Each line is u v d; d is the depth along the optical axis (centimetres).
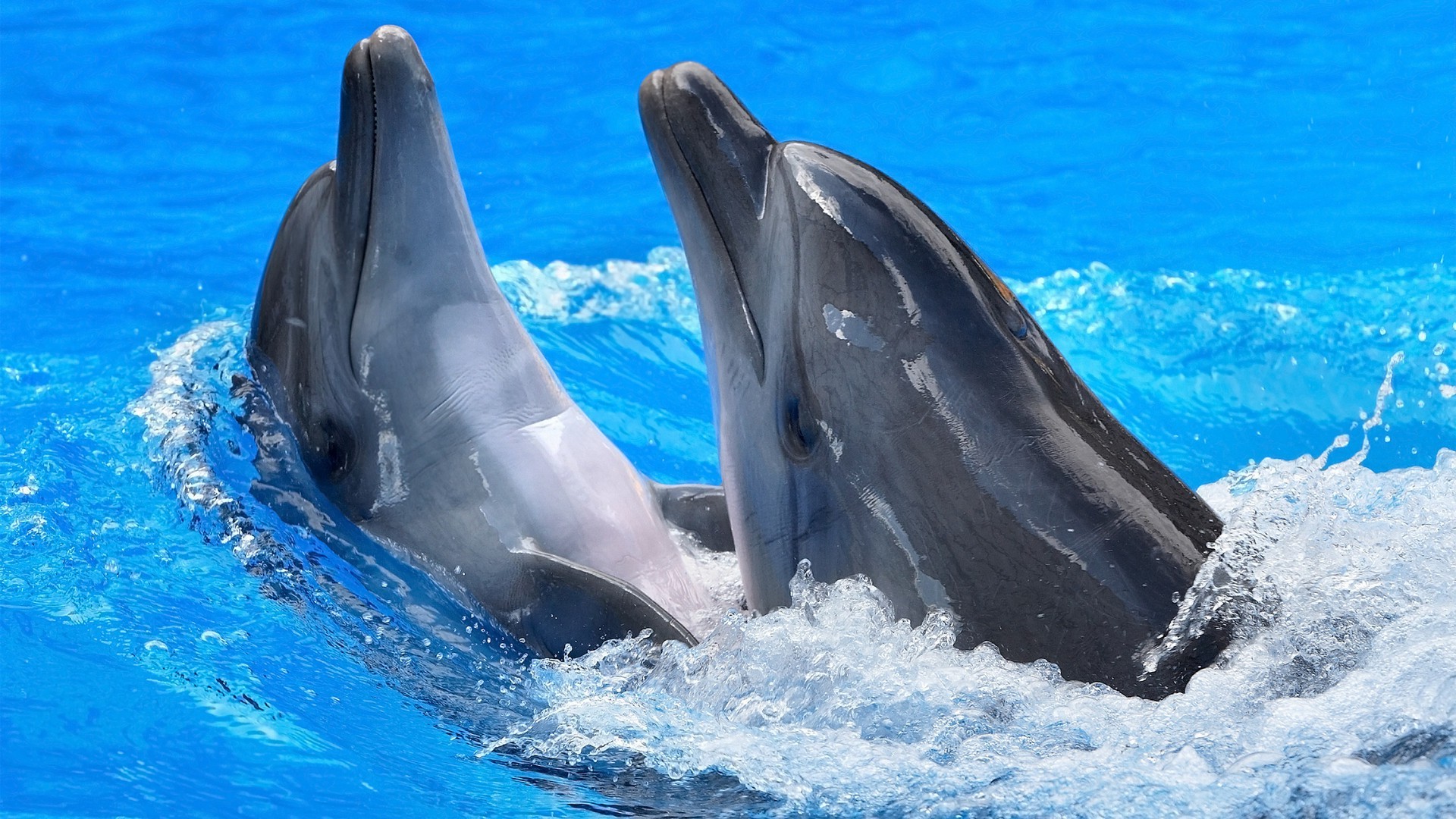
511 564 1178
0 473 1437
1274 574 991
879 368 1001
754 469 1082
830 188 1015
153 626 1191
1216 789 845
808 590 1055
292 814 983
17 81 2789
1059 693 944
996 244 2369
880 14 3148
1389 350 2020
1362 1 3139
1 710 1076
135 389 1734
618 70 2908
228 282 2155
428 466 1212
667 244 2347
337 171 1188
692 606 1261
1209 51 2992
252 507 1280
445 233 1197
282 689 1127
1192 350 2047
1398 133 2673
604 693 1091
